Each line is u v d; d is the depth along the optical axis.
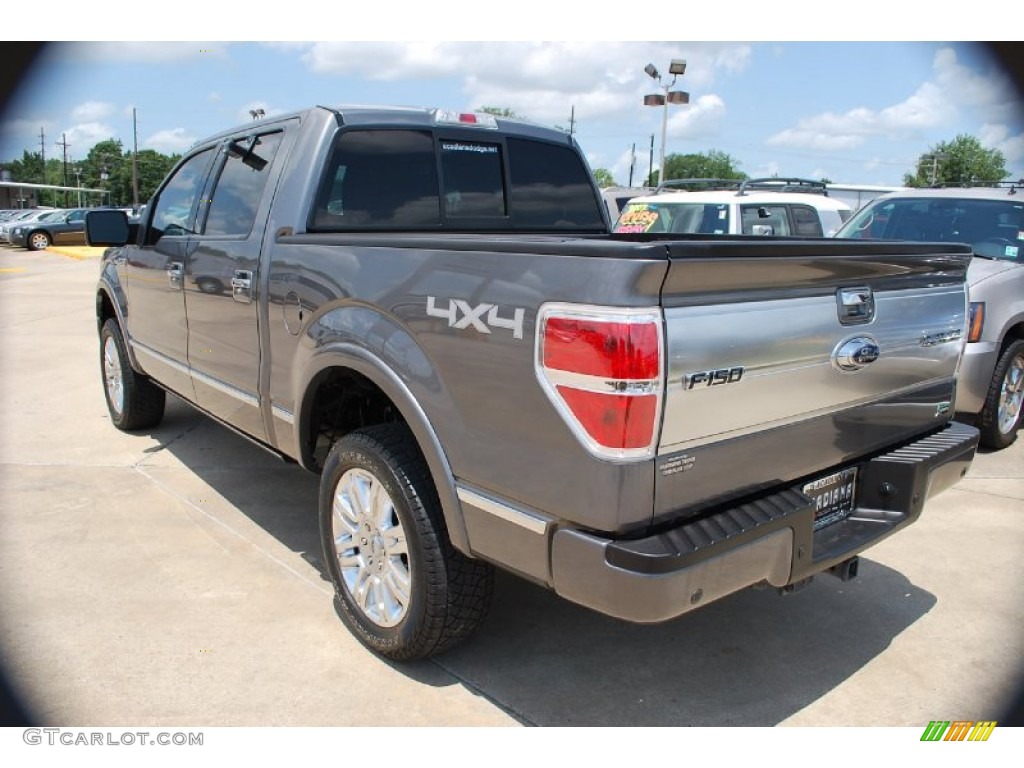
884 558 4.02
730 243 2.16
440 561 2.74
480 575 2.79
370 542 3.02
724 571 2.24
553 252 2.21
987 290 5.30
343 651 3.10
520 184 4.39
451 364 2.52
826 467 2.75
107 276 5.61
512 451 2.36
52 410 6.62
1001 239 6.13
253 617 3.34
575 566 2.23
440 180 4.01
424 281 2.61
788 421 2.51
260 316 3.53
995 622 3.40
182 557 3.89
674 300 2.12
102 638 3.16
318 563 3.85
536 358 2.24
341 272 2.99
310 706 2.77
